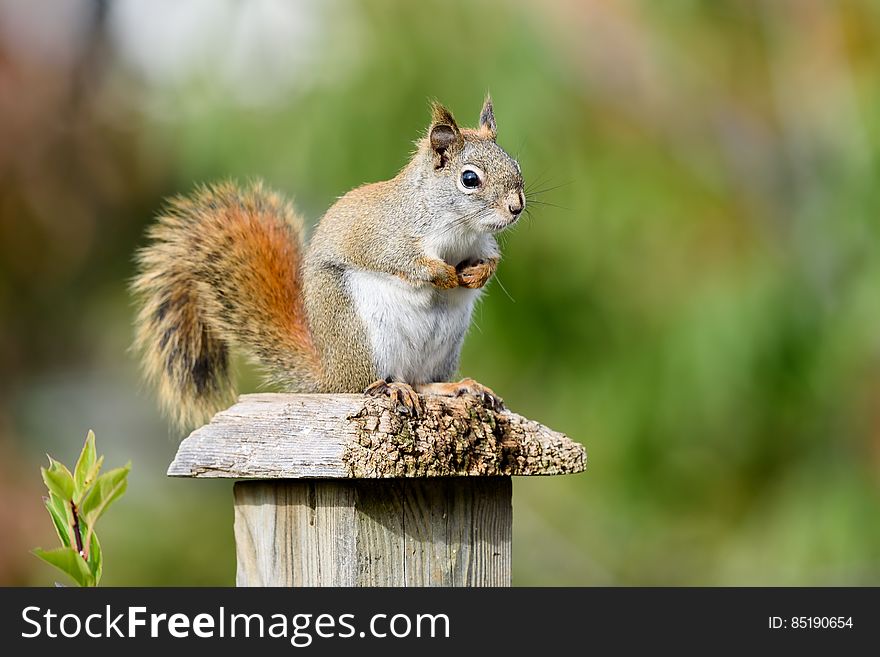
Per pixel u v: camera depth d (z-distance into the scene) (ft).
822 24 45.80
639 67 44.01
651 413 43.16
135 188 52.70
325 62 43.37
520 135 42.01
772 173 45.34
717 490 45.91
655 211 43.01
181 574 48.62
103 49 52.31
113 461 53.93
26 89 51.31
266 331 27.91
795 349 43.01
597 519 52.21
